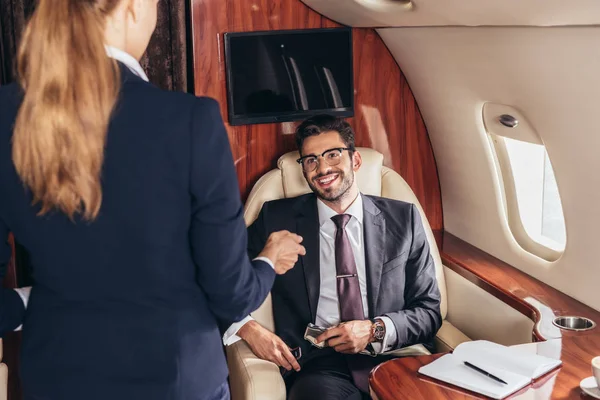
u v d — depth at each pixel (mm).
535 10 1764
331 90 2867
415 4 2127
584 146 2158
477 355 1901
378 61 2920
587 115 2076
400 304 2492
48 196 1237
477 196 2859
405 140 3029
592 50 1893
